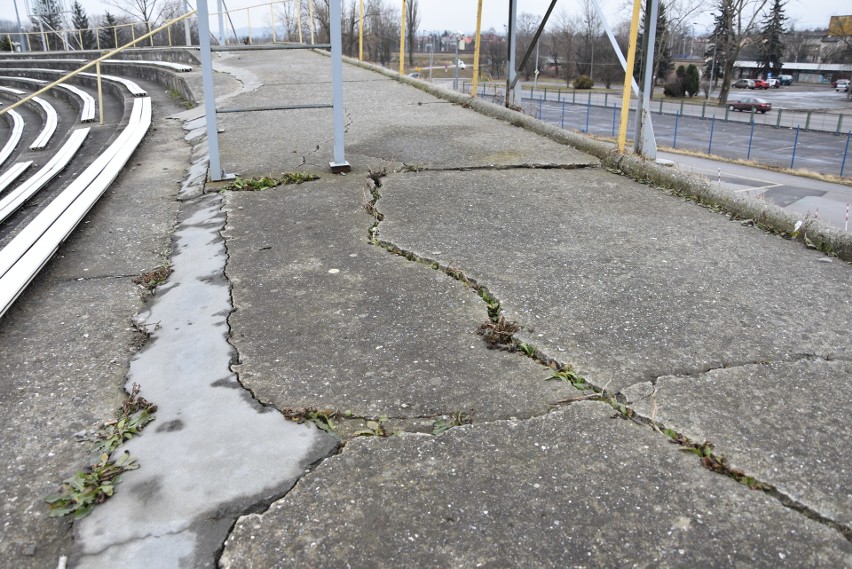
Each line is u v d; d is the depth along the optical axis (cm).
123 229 436
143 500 192
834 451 205
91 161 737
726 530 175
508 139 654
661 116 4481
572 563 166
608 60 6594
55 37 3825
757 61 8019
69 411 237
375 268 351
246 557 170
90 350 281
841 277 338
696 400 231
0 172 835
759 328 282
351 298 316
